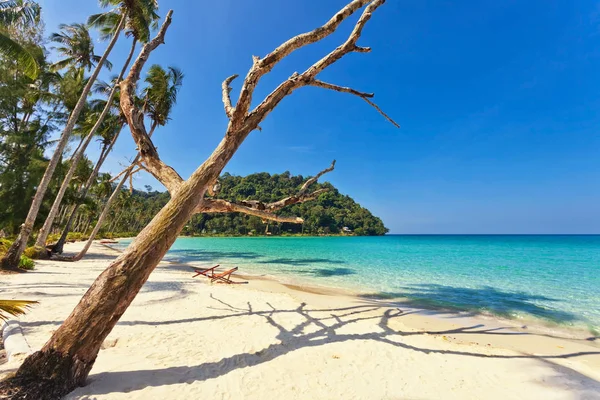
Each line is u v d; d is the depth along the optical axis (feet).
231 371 12.11
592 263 71.00
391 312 24.91
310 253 100.78
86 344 8.74
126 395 9.37
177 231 10.10
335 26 11.39
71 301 21.75
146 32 44.37
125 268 9.26
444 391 11.34
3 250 44.96
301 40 11.02
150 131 59.72
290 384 11.30
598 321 23.63
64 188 46.62
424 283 42.42
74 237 127.24
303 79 12.26
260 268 58.44
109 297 8.93
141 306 22.50
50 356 8.43
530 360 14.87
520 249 129.70
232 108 12.17
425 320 22.95
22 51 30.60
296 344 15.80
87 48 59.26
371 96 13.08
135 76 14.75
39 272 34.86
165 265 57.16
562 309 27.66
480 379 12.54
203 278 40.70
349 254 97.66
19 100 56.13
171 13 16.97
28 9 34.14
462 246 153.79
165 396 9.68
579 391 11.67
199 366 12.36
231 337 16.49
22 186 55.06
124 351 13.38
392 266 63.46
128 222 242.37
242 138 11.71
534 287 39.50
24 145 56.54
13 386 7.80
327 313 23.39
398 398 10.63
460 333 19.85
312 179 15.39
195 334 16.63
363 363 13.70
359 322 21.11
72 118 37.70
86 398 8.60
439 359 14.67
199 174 10.88
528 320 23.84
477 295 34.06
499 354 15.72
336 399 10.37
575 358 15.57
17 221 54.08
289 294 31.32
